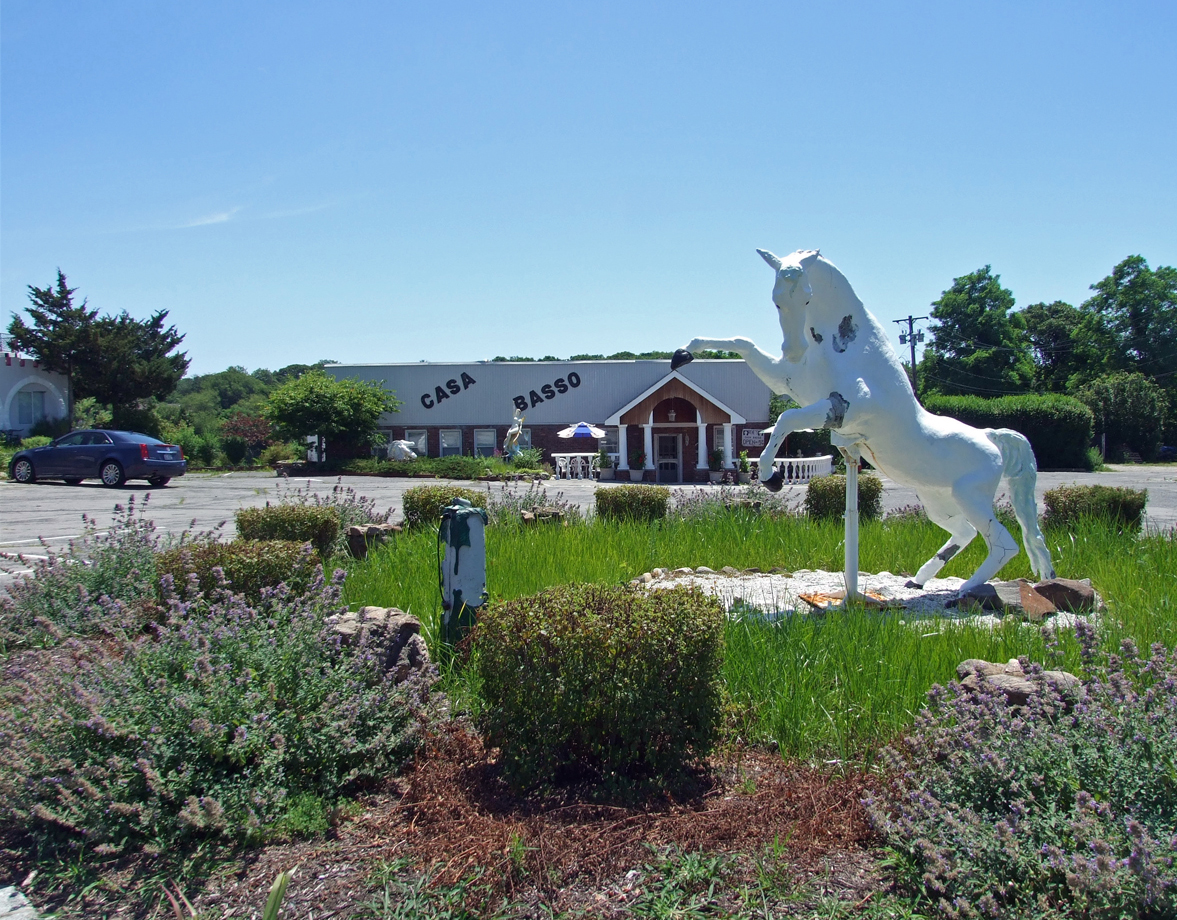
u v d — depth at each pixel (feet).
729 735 14.52
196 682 13.12
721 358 142.10
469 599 18.71
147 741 11.80
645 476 114.21
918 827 9.88
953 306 221.25
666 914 9.63
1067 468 158.10
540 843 11.02
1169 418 214.69
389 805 12.82
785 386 23.98
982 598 23.99
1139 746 9.89
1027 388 222.48
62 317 143.54
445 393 132.16
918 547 34.09
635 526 39.09
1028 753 10.47
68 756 12.05
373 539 32.35
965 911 8.92
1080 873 8.29
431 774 13.34
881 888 10.11
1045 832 9.34
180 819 11.34
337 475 112.16
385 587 23.66
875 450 24.04
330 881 10.68
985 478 24.34
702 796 12.72
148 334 157.99
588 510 48.73
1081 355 236.63
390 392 129.08
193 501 66.80
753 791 12.76
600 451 122.52
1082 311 241.96
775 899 9.91
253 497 70.95
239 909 10.17
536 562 27.30
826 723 14.44
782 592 27.78
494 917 9.73
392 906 10.05
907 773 10.99
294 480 100.01
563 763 13.19
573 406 131.95
